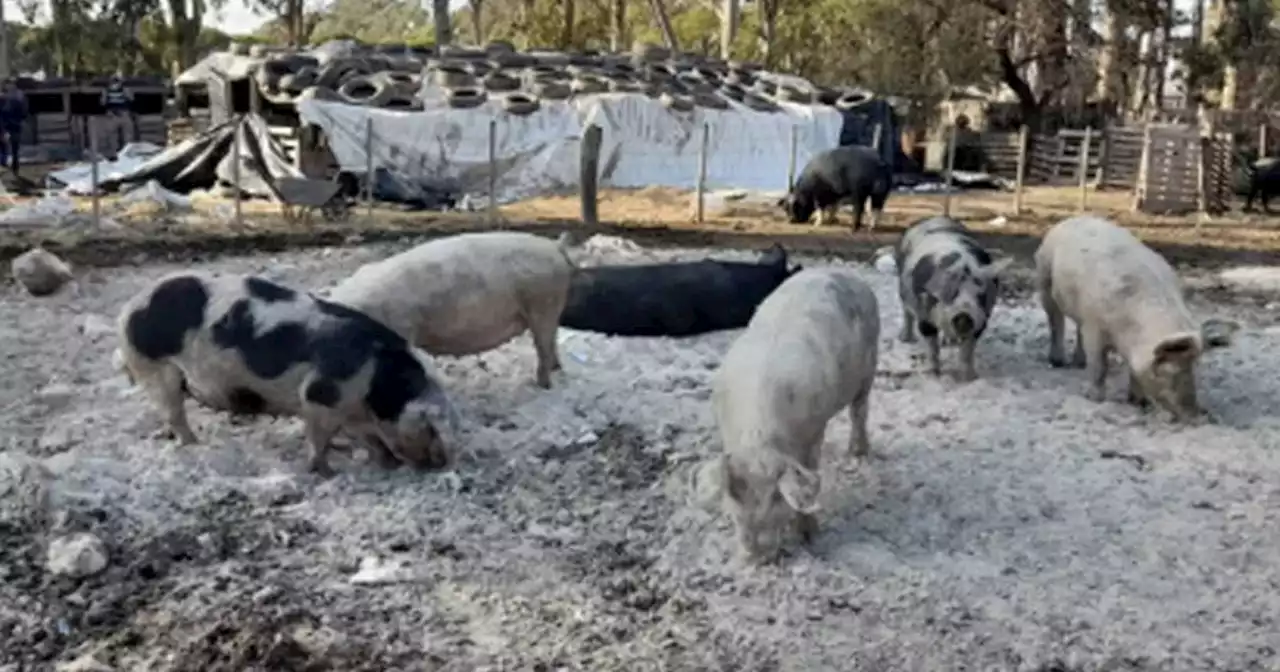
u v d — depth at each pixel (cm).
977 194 2667
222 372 750
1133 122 3206
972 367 1016
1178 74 3609
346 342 745
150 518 683
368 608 593
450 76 2456
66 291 1288
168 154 2247
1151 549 679
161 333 760
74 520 667
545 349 941
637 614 597
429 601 604
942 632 583
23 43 6072
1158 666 557
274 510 706
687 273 1180
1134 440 866
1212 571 655
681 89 2672
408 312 848
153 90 3669
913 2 3512
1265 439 870
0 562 627
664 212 2153
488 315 886
